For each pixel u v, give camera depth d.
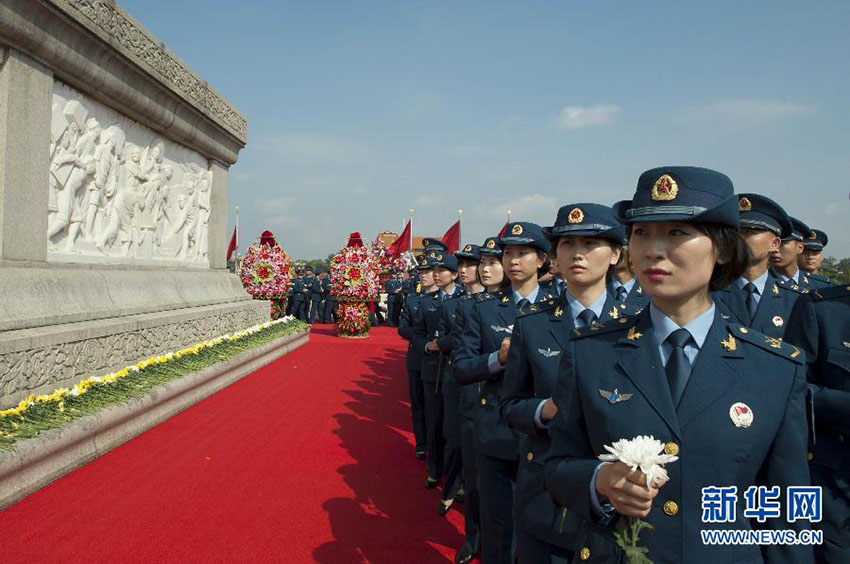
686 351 1.70
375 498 4.51
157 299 7.80
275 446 5.64
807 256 5.86
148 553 3.41
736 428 1.56
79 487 4.30
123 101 7.11
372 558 3.53
